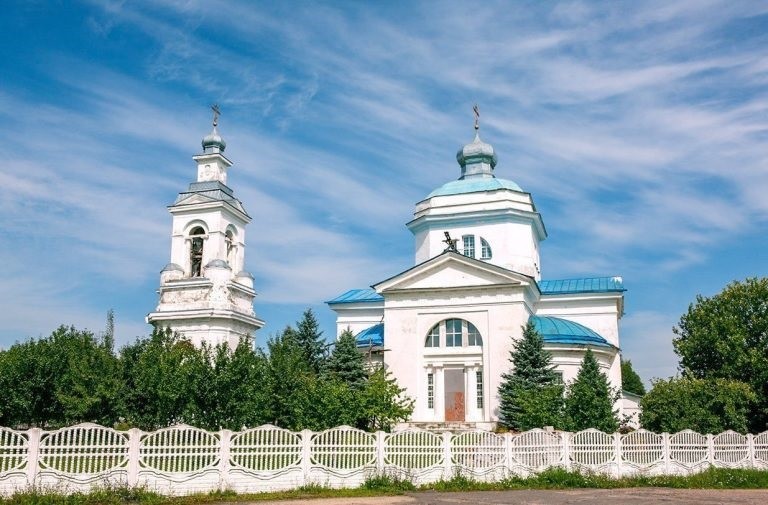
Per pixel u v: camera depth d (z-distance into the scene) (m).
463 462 22.78
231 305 43.03
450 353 41.28
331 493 20.02
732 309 42.44
